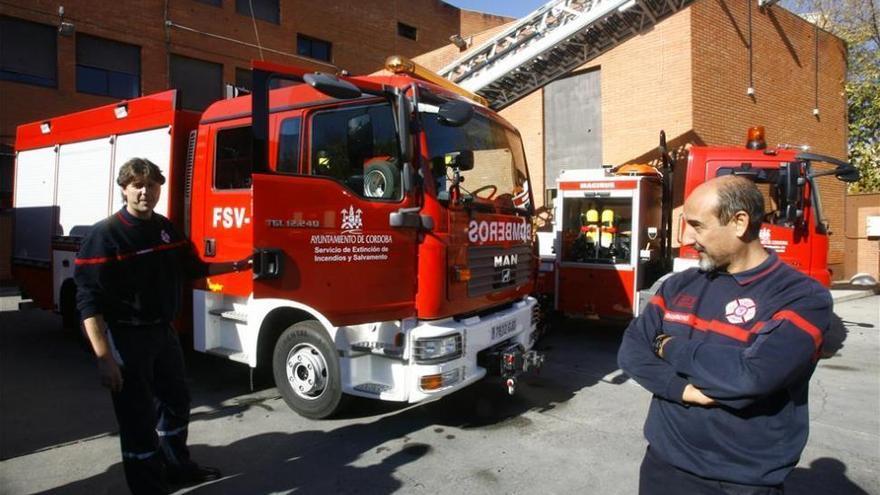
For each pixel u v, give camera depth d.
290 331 4.94
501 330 5.01
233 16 17.27
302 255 3.77
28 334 8.59
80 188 6.98
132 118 6.26
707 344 1.88
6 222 13.57
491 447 4.40
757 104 13.01
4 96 13.27
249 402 5.46
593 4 8.47
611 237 7.95
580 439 4.56
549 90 13.93
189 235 5.67
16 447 4.39
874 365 7.09
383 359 4.44
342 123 4.46
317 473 3.94
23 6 13.41
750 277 1.93
